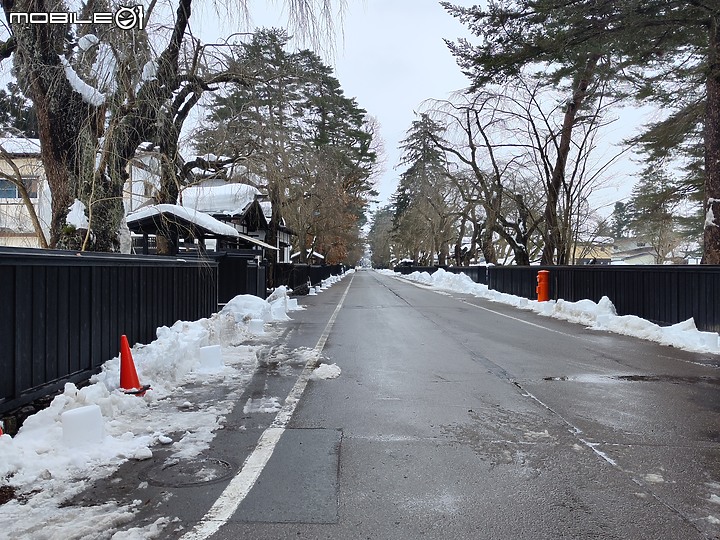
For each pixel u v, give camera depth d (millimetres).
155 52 10125
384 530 3615
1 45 10383
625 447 5246
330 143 39000
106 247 10562
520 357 10203
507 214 39969
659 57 15938
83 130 9961
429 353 10648
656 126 22781
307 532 3576
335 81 37531
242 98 18141
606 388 7684
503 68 16500
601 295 17000
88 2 9477
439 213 50938
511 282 26906
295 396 7148
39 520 3646
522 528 3652
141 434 5445
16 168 11844
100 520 3645
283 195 24922
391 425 5930
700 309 11852
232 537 3498
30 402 5586
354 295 30984
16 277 5359
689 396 7223
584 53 15031
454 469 4676
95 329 6996
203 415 6172
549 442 5391
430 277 51062
